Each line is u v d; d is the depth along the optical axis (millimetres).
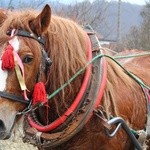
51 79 2572
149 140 3057
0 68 2318
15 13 2559
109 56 2846
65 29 2635
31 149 5098
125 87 2902
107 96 2729
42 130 2662
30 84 2416
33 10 2623
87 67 2662
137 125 2953
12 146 5121
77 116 2619
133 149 2922
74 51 2623
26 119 2701
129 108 2873
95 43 2779
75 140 2674
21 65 2344
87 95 2643
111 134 2625
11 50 2338
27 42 2418
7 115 2307
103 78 2684
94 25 7715
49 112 2650
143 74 3258
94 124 2672
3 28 2447
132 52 3686
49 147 2666
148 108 3010
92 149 2707
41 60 2467
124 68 3023
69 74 2605
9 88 2322
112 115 2744
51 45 2570
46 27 2486
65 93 2613
